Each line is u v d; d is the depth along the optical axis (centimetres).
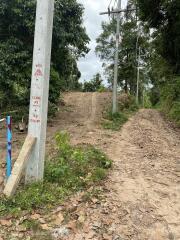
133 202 636
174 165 938
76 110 2420
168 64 2606
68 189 655
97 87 5884
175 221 579
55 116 1925
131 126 1816
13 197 600
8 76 1420
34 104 641
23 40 1502
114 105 2150
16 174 614
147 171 850
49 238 502
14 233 511
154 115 2977
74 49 1730
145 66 5225
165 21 2195
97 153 916
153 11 2134
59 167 719
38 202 587
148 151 1105
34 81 639
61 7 1529
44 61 634
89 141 1193
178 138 1534
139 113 3023
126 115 2428
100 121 1855
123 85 5584
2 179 718
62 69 1795
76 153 809
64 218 557
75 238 506
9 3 1409
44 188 636
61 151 870
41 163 656
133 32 5059
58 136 895
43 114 645
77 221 549
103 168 819
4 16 1455
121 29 5075
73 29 1598
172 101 3025
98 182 710
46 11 631
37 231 518
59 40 1574
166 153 1103
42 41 633
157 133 1630
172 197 681
